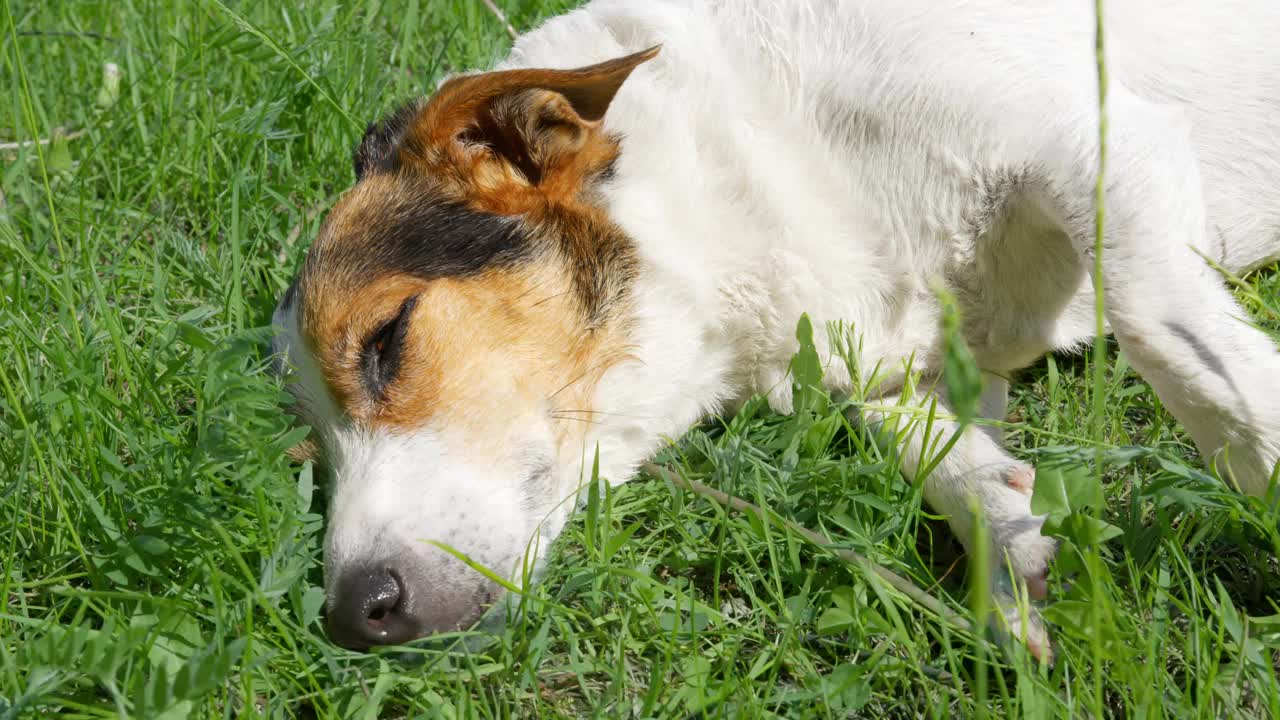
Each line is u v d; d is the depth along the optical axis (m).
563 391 1.11
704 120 1.13
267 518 1.06
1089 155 1.09
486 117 1.10
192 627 1.03
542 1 1.44
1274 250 1.21
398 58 1.43
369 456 1.09
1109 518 1.08
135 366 1.18
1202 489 1.05
